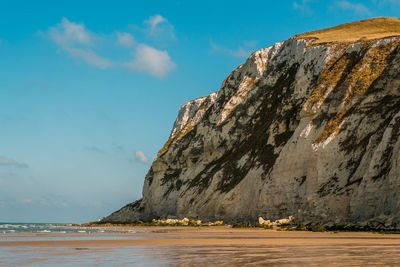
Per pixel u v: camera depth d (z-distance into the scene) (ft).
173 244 71.67
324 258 45.42
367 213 136.87
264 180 207.92
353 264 39.58
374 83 181.78
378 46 197.57
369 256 47.34
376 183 138.10
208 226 205.77
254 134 260.62
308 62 229.45
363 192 141.18
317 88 200.95
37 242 76.48
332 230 131.75
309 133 188.65
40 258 47.21
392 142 141.69
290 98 232.32
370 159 153.17
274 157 215.31
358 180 151.33
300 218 161.38
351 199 144.97
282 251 55.16
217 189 249.34
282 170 191.83
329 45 225.15
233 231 143.23
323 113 190.29
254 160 232.32
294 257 46.85
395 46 191.83
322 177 167.94
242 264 40.65
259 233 123.65
